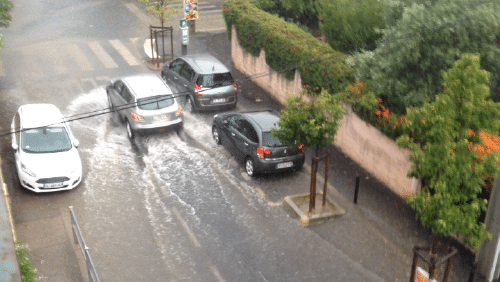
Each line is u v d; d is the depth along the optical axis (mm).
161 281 9633
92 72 20156
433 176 7711
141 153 14664
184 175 13625
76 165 12406
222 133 14867
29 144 12562
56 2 30281
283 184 13445
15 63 20531
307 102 11414
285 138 11570
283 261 10453
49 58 21328
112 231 11070
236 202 12508
